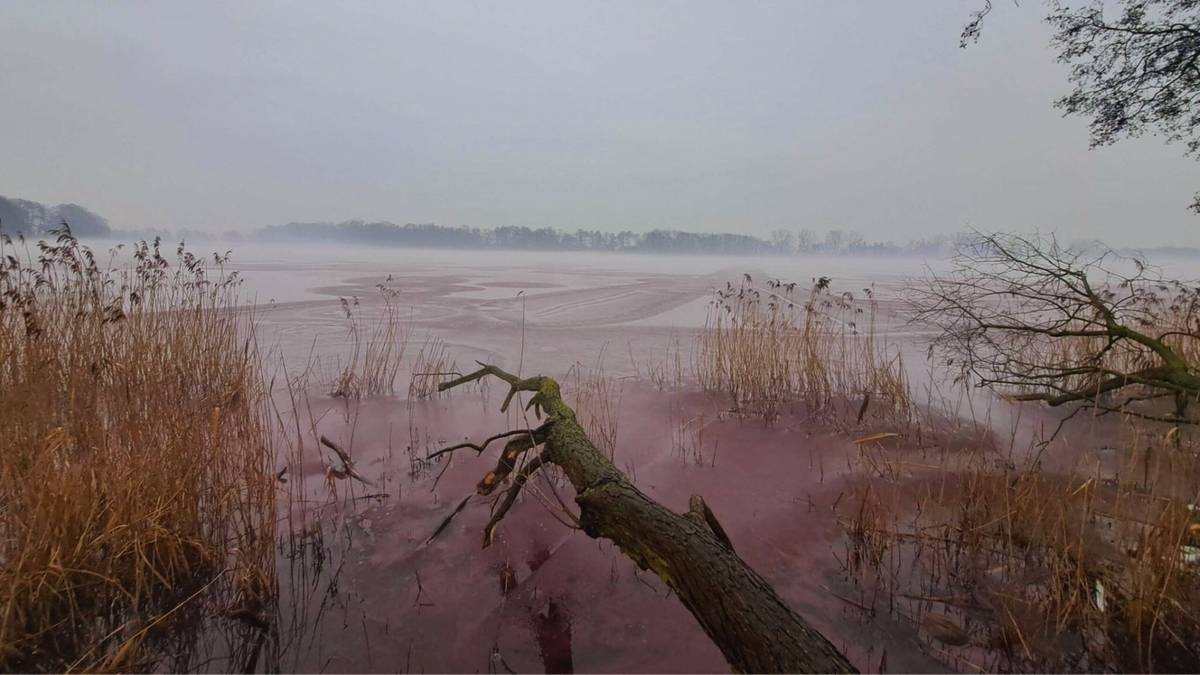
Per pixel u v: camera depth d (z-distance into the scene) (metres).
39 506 2.44
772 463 4.39
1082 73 5.24
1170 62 4.66
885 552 2.96
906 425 5.30
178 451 3.03
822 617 2.45
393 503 3.54
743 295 8.50
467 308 13.73
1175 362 3.73
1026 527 3.01
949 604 2.51
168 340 5.40
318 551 2.95
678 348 9.01
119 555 2.50
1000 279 4.46
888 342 9.17
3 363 3.71
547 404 3.70
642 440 4.94
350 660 2.17
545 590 2.64
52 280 5.01
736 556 2.19
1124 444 3.89
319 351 8.41
